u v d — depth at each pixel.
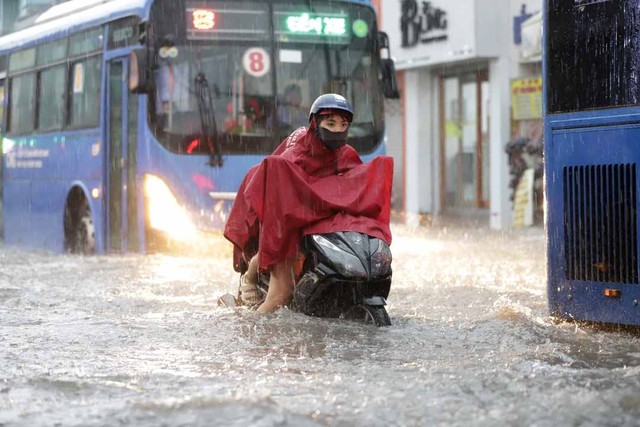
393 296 23.78
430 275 28.97
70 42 42.00
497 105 59.97
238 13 35.75
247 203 19.23
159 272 29.77
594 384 13.04
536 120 57.69
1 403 12.69
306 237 18.75
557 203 19.08
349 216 18.86
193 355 16.03
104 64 38.94
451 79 65.69
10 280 27.80
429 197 67.56
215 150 35.16
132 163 36.69
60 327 18.98
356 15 36.94
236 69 35.59
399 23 65.56
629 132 18.16
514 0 59.34
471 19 59.66
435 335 17.73
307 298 18.89
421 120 67.19
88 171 39.81
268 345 16.84
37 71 45.03
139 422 11.45
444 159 66.69
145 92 34.59
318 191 18.86
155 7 35.09
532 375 13.62
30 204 45.12
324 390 12.91
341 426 11.14
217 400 12.12
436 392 12.60
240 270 21.03
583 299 18.77
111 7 38.97
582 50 18.77
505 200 59.88
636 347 16.67
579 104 18.81
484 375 13.60
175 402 12.12
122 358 15.85
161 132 34.91
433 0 62.50
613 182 18.36
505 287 25.52
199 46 35.34
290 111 35.88
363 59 36.97
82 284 26.67
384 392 12.66
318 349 16.45
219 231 35.19
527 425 11.07
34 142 44.75
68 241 41.84
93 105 39.69
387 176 19.44
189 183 34.97
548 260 19.23
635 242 18.05
